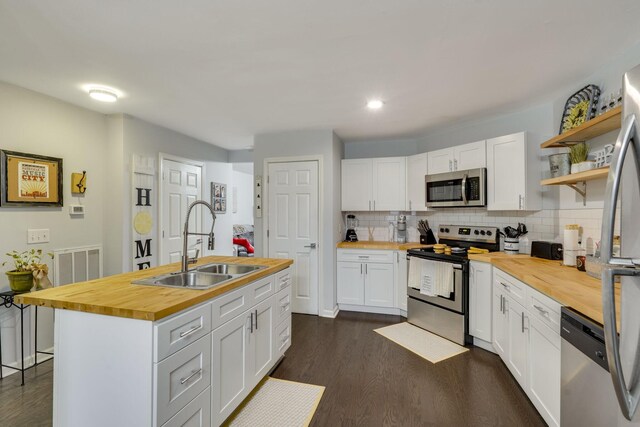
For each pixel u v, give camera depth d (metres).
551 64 2.14
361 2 1.49
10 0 1.45
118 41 1.83
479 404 2.05
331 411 1.99
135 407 1.33
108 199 3.22
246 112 3.14
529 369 1.97
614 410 1.08
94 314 1.40
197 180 4.39
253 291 2.08
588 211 2.36
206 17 1.60
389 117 3.31
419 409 2.01
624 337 0.75
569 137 2.29
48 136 2.71
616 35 1.79
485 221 3.51
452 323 3.02
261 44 1.87
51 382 2.33
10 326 2.47
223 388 1.74
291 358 2.70
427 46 1.90
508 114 3.22
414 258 3.38
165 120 3.43
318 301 3.79
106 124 3.22
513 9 1.55
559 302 1.60
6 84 2.42
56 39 1.80
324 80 2.38
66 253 2.85
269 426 1.86
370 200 4.12
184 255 2.15
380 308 3.86
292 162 3.88
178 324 1.42
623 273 0.71
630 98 0.74
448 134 3.87
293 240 3.87
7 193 2.42
